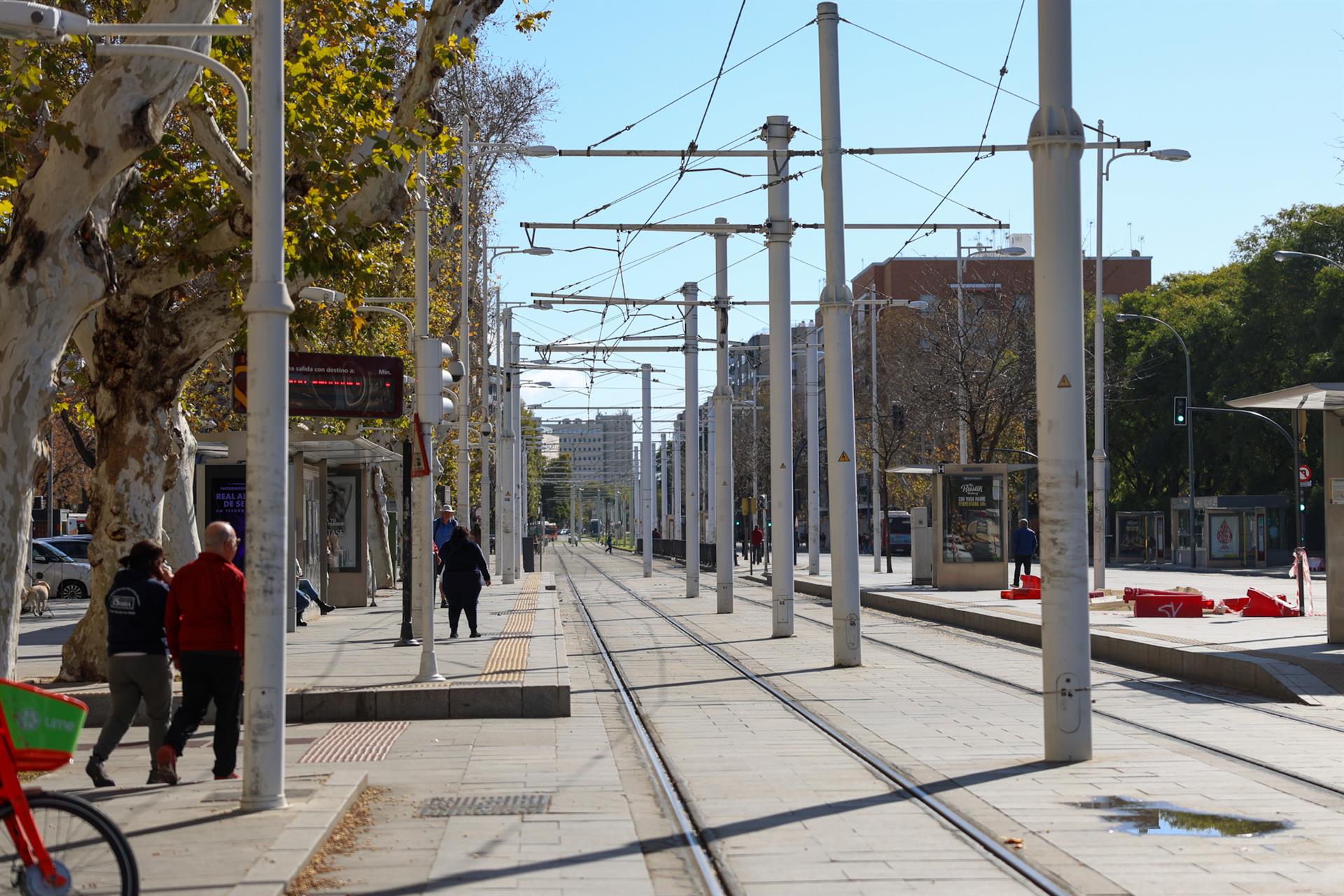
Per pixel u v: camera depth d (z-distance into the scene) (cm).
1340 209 5712
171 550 1680
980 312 5153
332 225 1642
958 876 777
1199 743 1258
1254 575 5097
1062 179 1199
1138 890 737
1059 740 1163
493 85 3894
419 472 1720
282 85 973
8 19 985
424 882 769
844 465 2061
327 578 3222
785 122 2622
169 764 1053
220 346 1702
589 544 17750
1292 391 1897
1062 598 1170
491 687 1552
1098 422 3756
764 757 1223
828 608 3697
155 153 1553
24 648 2298
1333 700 1530
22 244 1219
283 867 758
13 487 1195
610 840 880
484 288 4562
